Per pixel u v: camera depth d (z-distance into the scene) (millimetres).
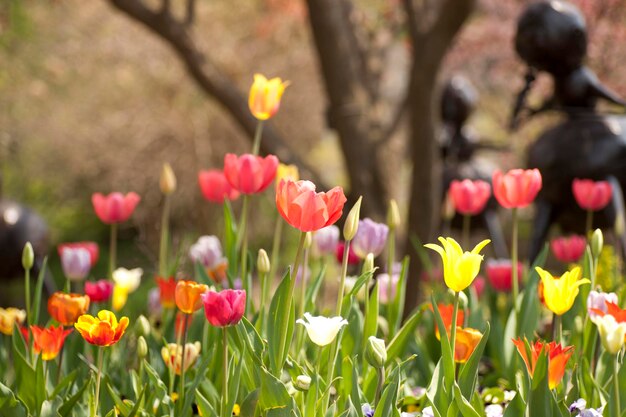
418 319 3131
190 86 18422
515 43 5621
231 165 3311
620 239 4453
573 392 2760
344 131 8805
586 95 5453
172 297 3662
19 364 2957
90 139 18750
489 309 4582
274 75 19047
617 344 2389
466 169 8766
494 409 3002
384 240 3516
